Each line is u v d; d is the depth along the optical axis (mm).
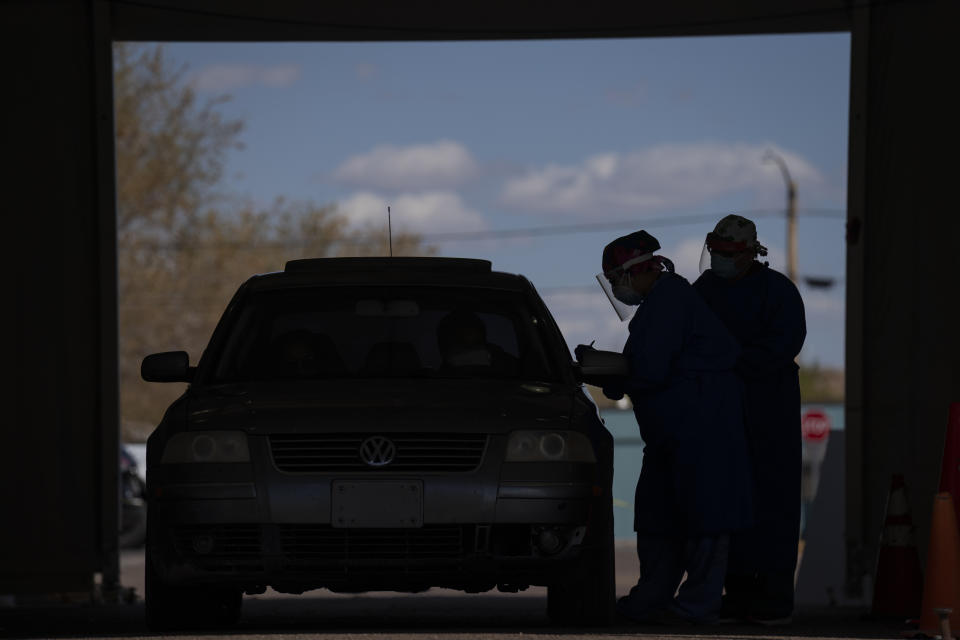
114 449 39062
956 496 27297
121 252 155000
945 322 36531
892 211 37406
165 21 40344
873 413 37562
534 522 22438
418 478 22219
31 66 38906
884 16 37625
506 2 40156
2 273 38750
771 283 28156
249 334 25844
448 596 43531
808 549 41719
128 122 148125
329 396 23141
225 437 22562
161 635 22484
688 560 26062
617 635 21656
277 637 20891
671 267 26125
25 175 38812
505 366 25219
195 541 22453
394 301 26234
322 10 40281
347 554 22219
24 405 38719
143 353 159125
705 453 25562
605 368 25125
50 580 38656
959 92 36375
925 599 23750
